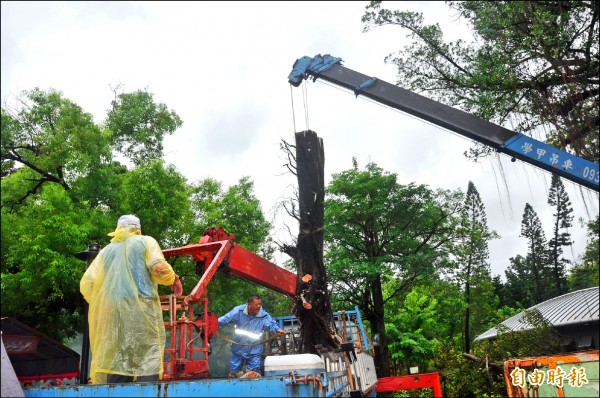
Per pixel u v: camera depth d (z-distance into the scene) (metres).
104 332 4.88
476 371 9.91
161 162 16.36
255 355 7.42
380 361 20.33
